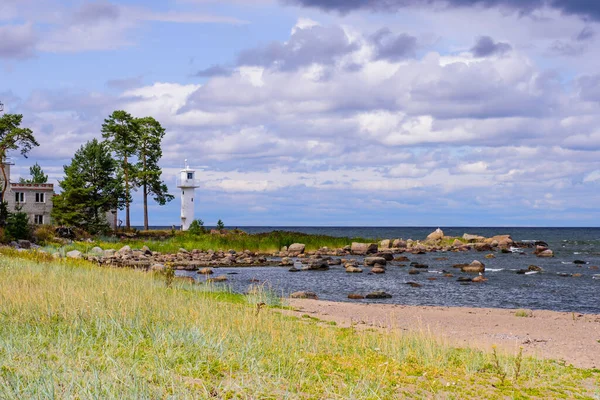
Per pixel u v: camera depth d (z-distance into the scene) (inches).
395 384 382.9
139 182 2972.4
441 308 926.4
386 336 574.6
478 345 608.7
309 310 832.3
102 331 460.8
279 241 2431.1
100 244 2124.8
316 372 389.4
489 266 1782.7
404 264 1825.8
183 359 382.9
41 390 289.6
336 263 1830.7
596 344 636.7
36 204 2637.8
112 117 2957.7
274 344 471.5
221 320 543.5
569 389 412.2
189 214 3481.8
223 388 328.2
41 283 711.7
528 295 1164.5
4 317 488.7
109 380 313.0
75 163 2536.9
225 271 1614.2
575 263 1895.9
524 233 7032.5
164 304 611.2
